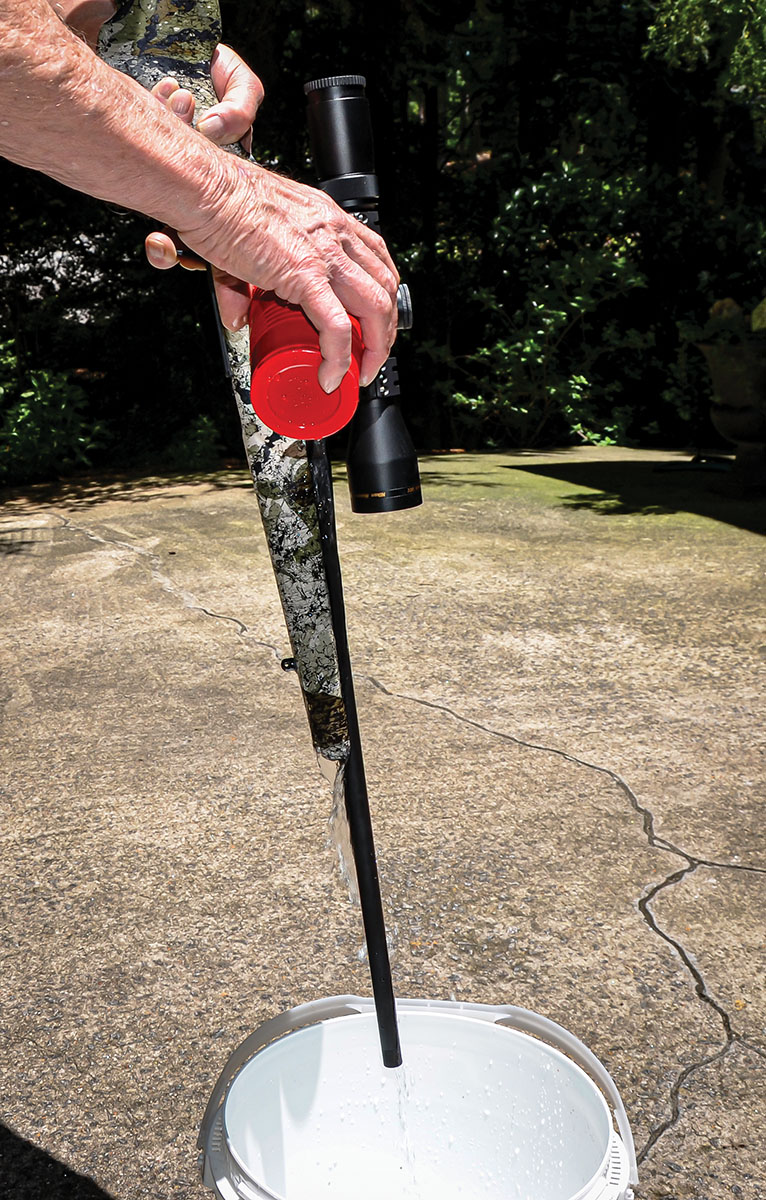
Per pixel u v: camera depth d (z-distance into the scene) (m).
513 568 4.17
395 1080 1.20
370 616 3.54
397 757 2.43
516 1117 1.15
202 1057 1.44
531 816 2.14
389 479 1.00
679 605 3.62
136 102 0.72
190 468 7.49
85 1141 1.31
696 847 2.01
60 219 7.74
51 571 4.29
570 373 8.48
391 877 1.90
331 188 0.96
